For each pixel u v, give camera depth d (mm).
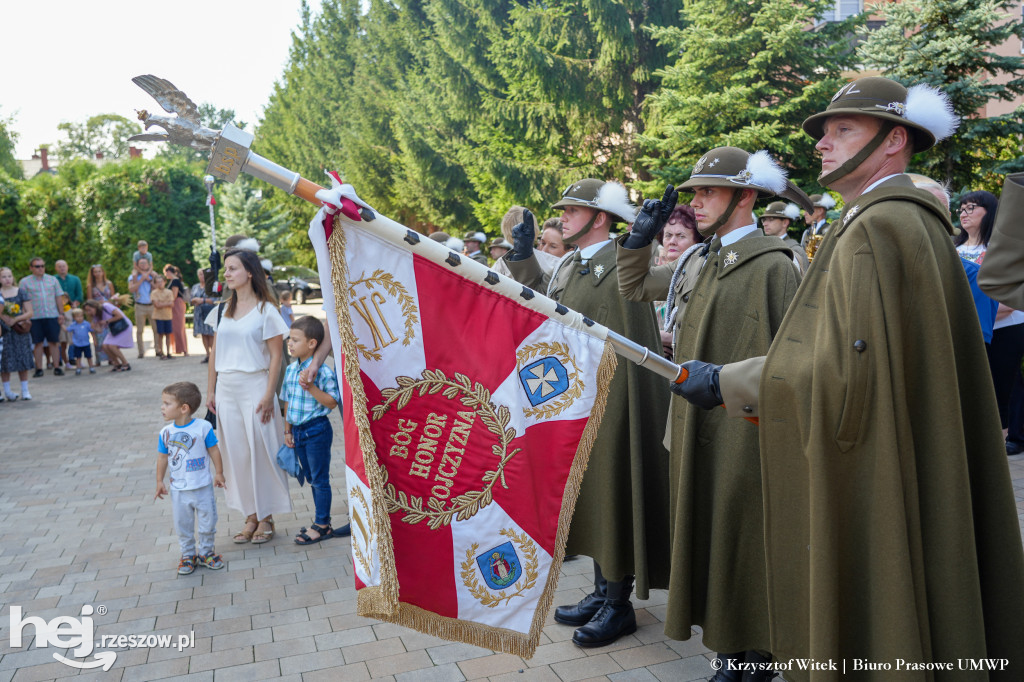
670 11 14797
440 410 2092
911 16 10773
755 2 12992
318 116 34031
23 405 10148
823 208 7793
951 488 1837
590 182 3689
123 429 8578
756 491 2795
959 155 10594
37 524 5387
